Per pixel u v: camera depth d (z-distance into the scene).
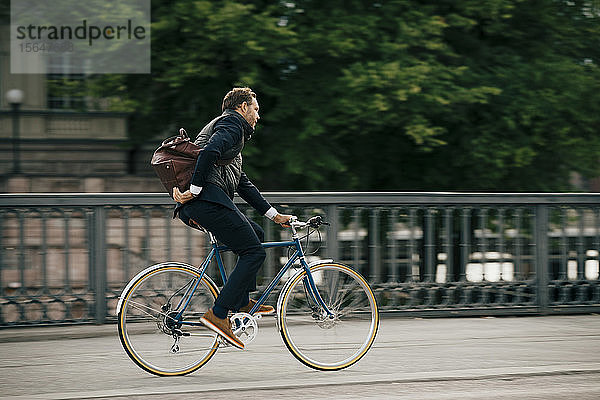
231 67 22.83
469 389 8.39
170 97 24.06
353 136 24.34
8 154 45.44
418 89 21.44
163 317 9.01
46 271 12.27
